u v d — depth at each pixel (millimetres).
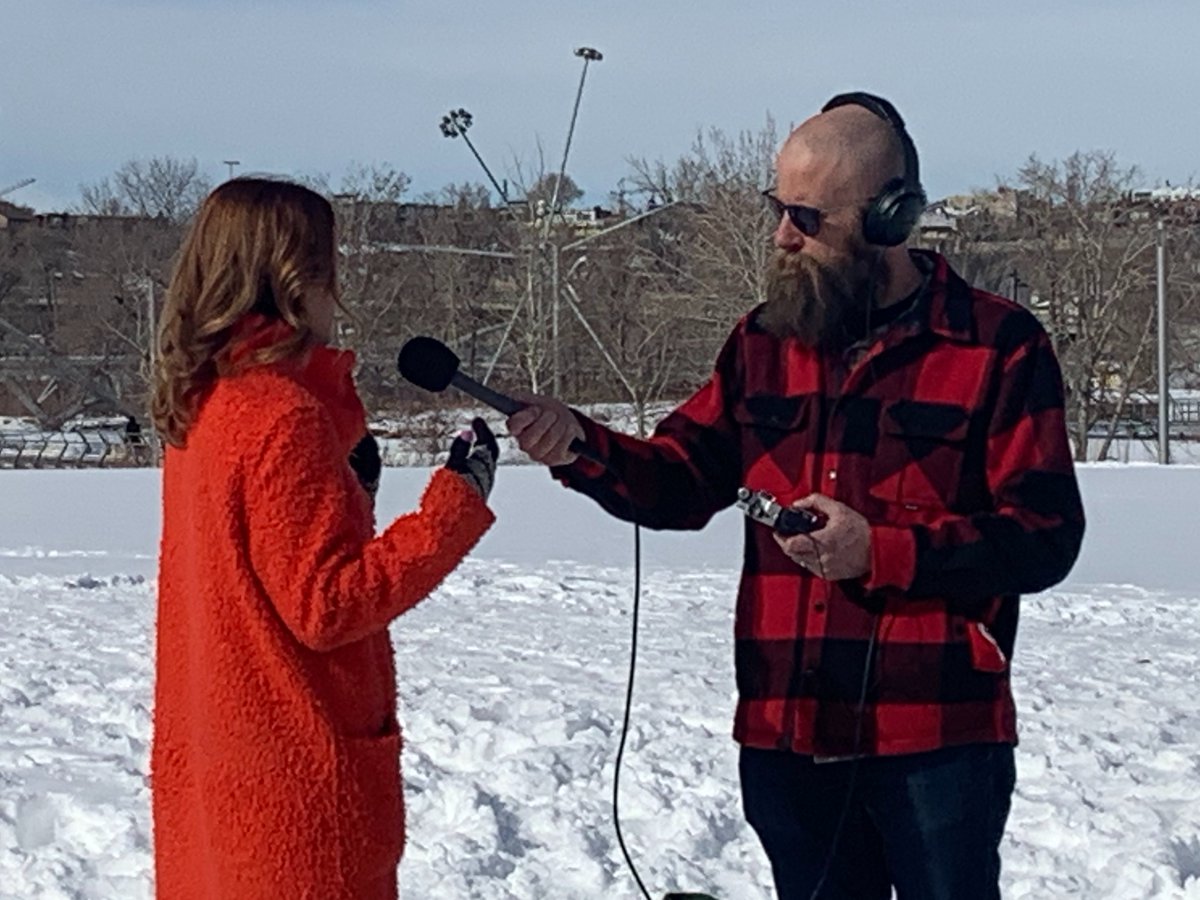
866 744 3039
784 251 3107
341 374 2795
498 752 6363
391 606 2629
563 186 45312
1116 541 15273
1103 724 6848
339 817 2668
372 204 48062
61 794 5676
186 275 2713
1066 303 46438
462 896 4801
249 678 2635
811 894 3188
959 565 2908
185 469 2713
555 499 19047
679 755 6199
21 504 19469
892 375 3043
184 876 2797
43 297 56812
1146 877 4898
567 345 46531
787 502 3121
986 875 3059
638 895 4852
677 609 10484
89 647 8766
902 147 3068
